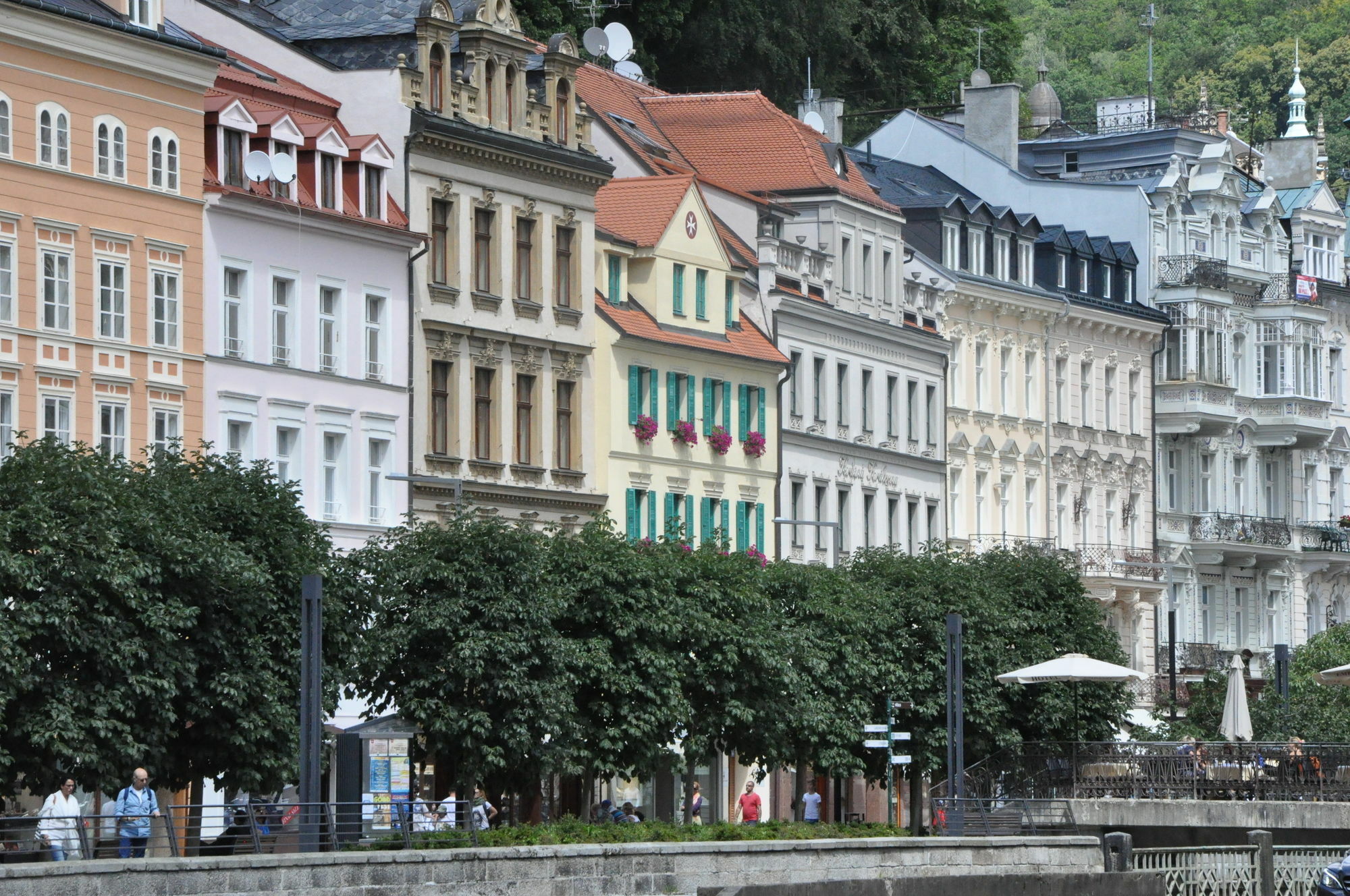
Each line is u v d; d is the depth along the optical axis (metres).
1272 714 148.12
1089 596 155.00
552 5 193.38
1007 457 197.12
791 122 182.75
